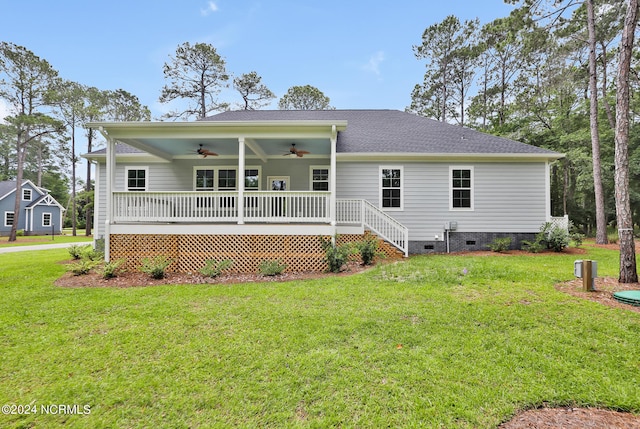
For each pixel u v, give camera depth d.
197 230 7.58
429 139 11.34
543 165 10.47
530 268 6.71
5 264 8.77
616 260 8.08
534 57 13.80
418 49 25.22
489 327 3.67
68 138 30.56
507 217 10.51
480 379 2.66
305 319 4.03
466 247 10.54
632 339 3.29
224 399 2.46
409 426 2.15
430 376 2.71
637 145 16.09
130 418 2.28
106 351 3.25
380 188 10.62
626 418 2.21
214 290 5.55
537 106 18.39
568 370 2.77
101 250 9.71
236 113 13.55
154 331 3.73
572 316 3.90
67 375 2.82
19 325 3.96
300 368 2.87
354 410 2.32
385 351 3.15
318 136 7.71
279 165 11.35
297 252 7.57
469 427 2.14
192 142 9.16
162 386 2.64
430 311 4.21
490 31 11.42
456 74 24.88
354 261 8.26
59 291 5.60
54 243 18.25
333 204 7.62
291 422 2.21
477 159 10.49
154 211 8.11
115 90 30.73
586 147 16.59
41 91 20.77
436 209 10.59
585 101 17.39
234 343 3.38
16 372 2.88
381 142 11.12
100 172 11.12
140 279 6.62
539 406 2.35
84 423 2.23
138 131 7.68
